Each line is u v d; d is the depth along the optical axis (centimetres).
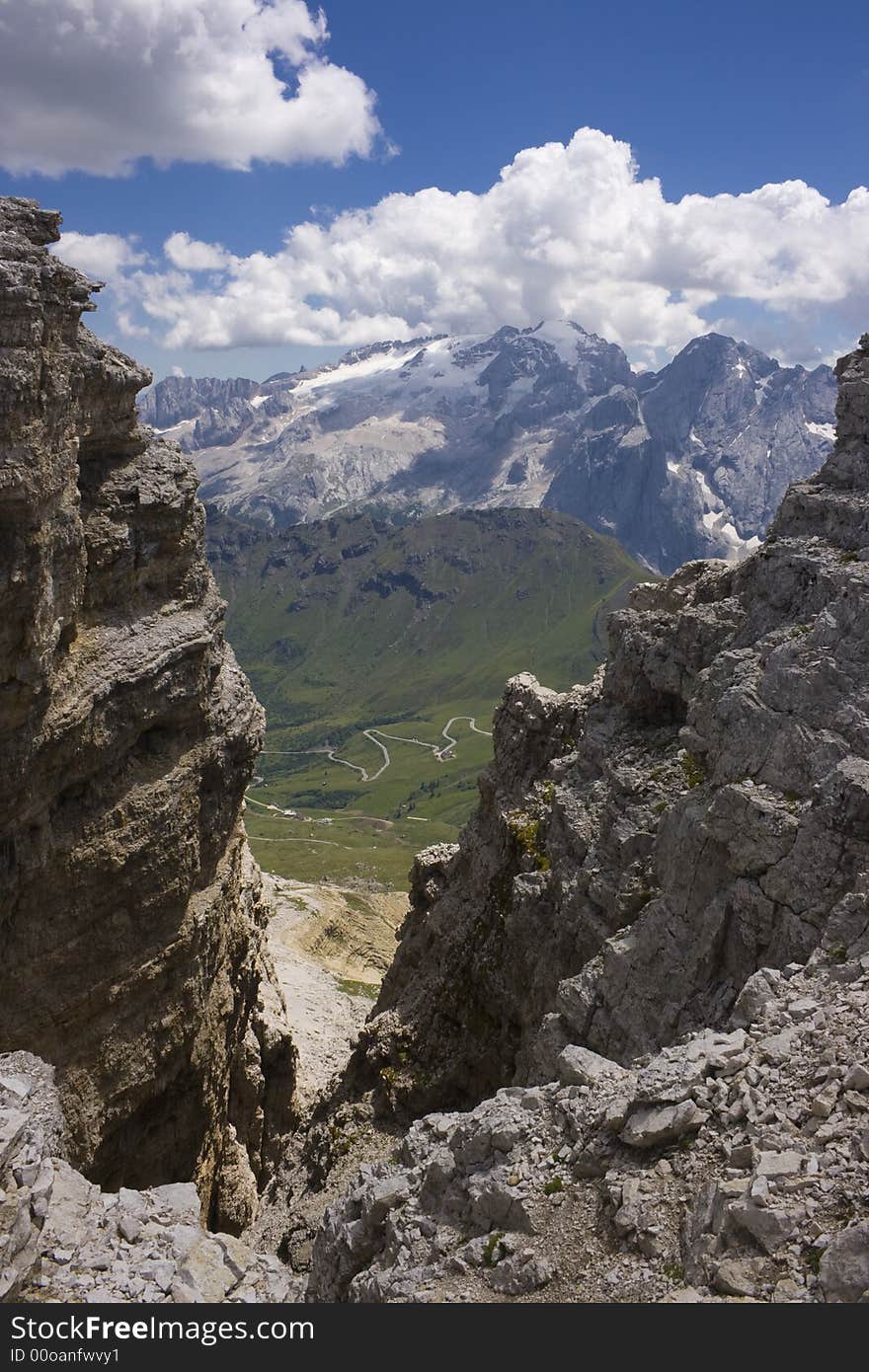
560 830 3981
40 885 4297
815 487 3612
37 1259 2136
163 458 5050
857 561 3219
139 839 4731
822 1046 2014
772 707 3023
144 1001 4900
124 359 4747
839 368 3769
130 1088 4809
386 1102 4700
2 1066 2892
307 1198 4472
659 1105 2028
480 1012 4494
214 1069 5650
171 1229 2320
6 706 3853
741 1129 1895
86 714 4300
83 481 4584
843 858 2586
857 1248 1523
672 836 3136
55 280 3825
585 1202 1966
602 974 3105
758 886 2753
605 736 4081
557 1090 2352
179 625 5012
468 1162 2275
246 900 6719
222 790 5619
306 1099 7781
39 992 4369
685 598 4225
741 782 2955
